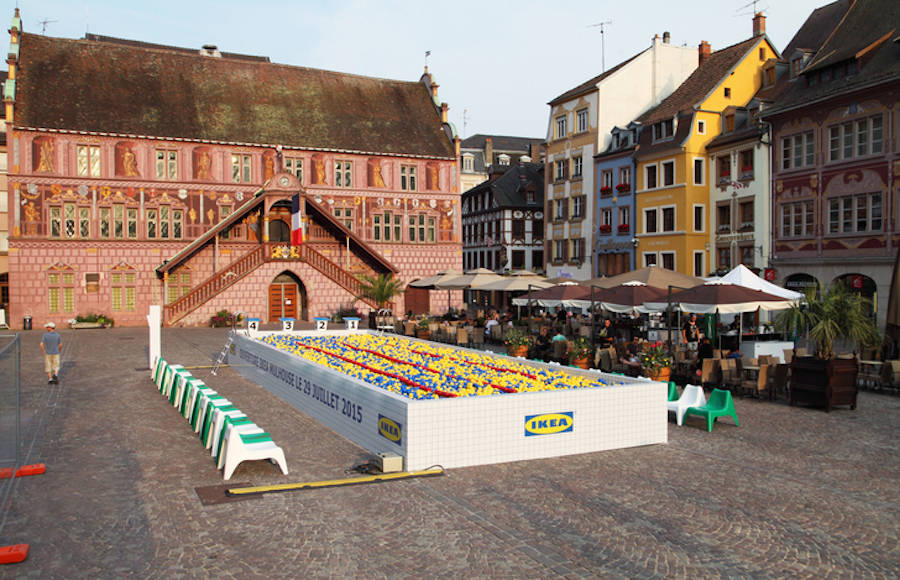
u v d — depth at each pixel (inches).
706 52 1868.8
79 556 299.7
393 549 308.5
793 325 749.9
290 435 535.2
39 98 1556.3
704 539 321.7
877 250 1122.0
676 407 570.9
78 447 490.6
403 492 387.5
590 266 1871.3
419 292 1925.4
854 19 1258.0
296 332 994.1
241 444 415.8
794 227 1283.2
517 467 439.8
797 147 1272.1
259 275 1667.1
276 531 329.4
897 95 1083.3
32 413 609.3
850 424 571.8
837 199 1192.8
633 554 304.2
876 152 1121.4
